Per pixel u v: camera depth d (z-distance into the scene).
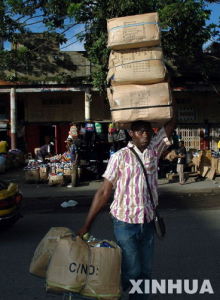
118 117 3.59
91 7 14.92
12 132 18.95
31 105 20.77
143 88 3.56
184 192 12.38
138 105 3.54
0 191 7.17
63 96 20.77
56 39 17.41
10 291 4.68
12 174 16.88
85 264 3.13
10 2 16.52
